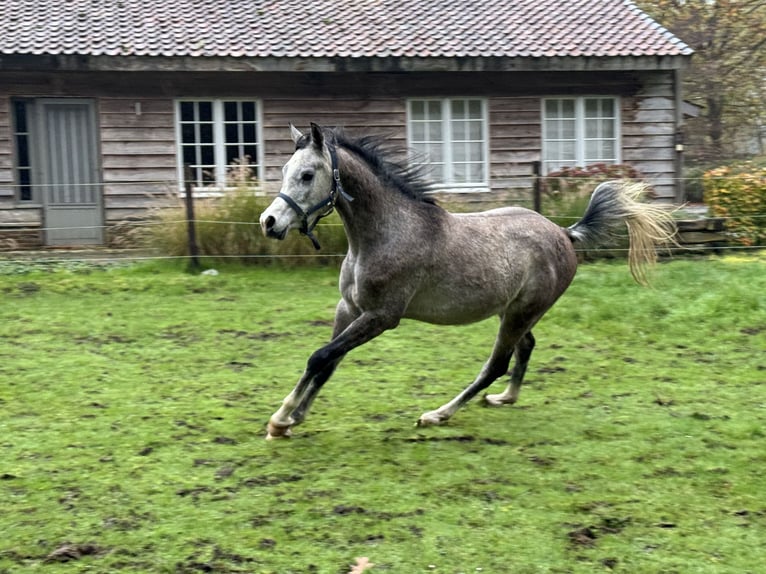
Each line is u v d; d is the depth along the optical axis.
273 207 5.04
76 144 14.32
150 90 14.23
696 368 7.39
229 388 6.71
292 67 14.12
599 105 15.80
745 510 4.52
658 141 15.95
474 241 5.55
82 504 4.50
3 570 3.83
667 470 5.07
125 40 13.88
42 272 11.44
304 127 14.84
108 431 5.65
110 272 11.48
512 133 15.53
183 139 14.53
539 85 15.50
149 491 4.68
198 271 11.51
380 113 15.07
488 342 8.27
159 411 6.09
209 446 5.39
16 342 8.08
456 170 15.52
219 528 4.25
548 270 5.86
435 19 15.90
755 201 13.15
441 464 5.13
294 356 7.70
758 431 5.74
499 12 16.47
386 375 7.14
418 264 5.32
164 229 11.84
